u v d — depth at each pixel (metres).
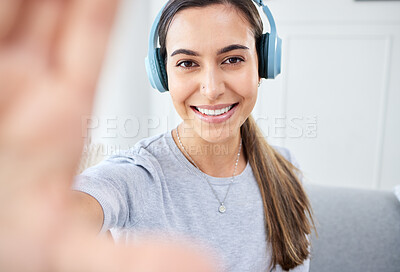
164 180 0.71
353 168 2.18
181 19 0.62
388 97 2.05
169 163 0.74
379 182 2.17
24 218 0.11
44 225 0.11
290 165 0.94
